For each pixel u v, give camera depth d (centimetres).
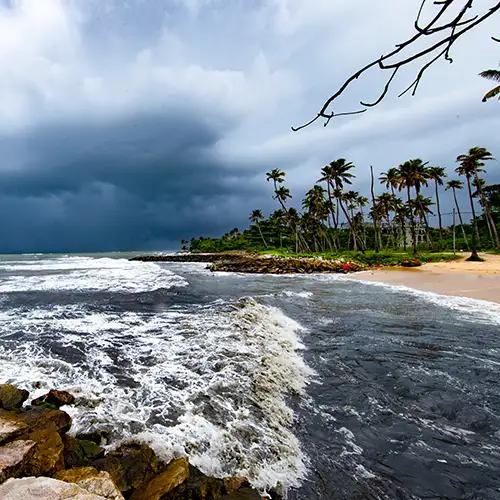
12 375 533
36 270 3181
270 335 820
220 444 394
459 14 114
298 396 547
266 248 7738
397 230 7606
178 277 2480
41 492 231
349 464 389
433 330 927
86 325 881
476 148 3903
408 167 4575
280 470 371
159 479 306
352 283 2147
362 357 719
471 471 383
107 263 4991
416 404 528
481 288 1720
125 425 405
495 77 1483
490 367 668
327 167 5019
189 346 700
